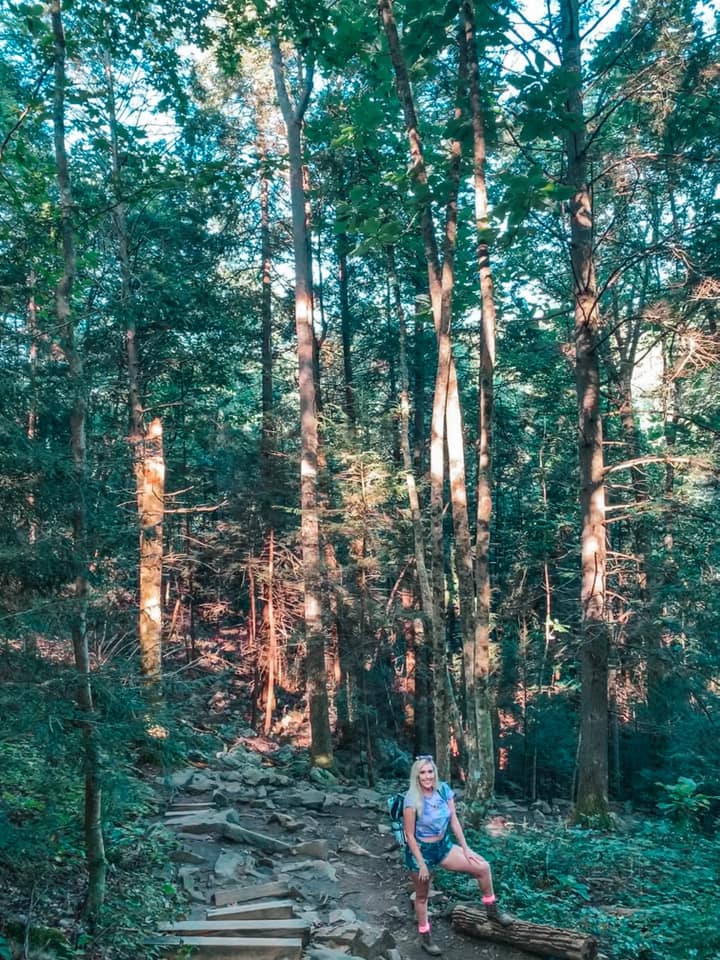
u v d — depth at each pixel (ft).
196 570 68.80
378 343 76.84
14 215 29.17
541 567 71.82
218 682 65.87
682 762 51.72
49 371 19.36
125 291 51.34
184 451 70.13
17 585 17.47
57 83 27.84
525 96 30.53
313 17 33.04
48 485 17.81
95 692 19.29
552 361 64.23
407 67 34.37
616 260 53.26
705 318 38.60
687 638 47.88
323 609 54.85
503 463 77.00
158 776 35.55
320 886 26.61
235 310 67.15
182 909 22.94
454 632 71.97
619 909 24.32
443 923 23.61
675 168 39.04
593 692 39.14
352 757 60.03
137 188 33.37
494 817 37.09
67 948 18.28
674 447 51.65
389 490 54.85
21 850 16.78
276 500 63.98
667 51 38.01
